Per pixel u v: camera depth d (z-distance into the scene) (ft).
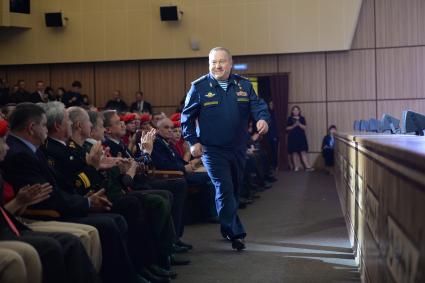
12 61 42.50
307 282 11.85
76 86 38.34
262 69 41.65
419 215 5.07
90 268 8.41
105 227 9.71
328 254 14.46
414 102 40.24
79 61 42.04
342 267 13.09
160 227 12.24
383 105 40.65
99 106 42.96
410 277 5.58
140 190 13.29
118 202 11.25
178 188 14.80
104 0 41.55
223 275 12.45
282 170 41.63
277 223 19.30
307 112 41.57
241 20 40.42
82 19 41.78
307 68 41.34
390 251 7.06
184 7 40.83
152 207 12.19
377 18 40.52
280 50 40.32
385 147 6.78
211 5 40.63
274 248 15.23
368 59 40.73
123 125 14.57
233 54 40.68
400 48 40.32
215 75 14.35
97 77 42.96
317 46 39.99
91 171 11.06
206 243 15.97
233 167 14.58
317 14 39.88
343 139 21.43
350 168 16.25
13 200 8.70
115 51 41.68
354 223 14.30
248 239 16.53
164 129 16.53
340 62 41.04
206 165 14.52
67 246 8.22
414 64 40.19
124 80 42.78
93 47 41.81
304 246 15.46
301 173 39.09
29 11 41.96
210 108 14.25
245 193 24.41
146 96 42.63
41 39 42.19
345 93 41.06
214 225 19.03
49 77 43.16
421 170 4.73
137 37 41.45
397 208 6.42
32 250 7.48
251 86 14.66
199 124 14.40
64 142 11.29
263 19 40.27
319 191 28.37
